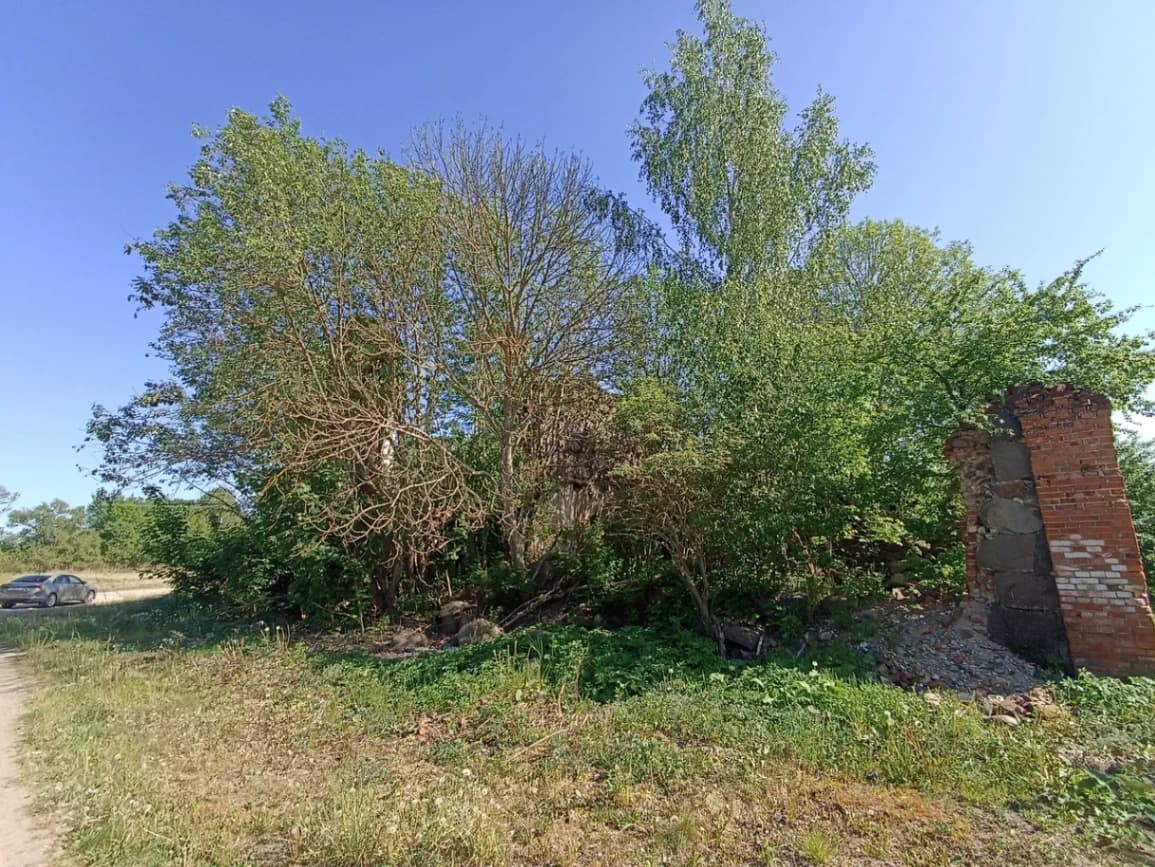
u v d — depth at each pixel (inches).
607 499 419.5
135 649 414.3
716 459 291.9
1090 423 253.3
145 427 576.7
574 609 414.3
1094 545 247.8
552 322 496.7
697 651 285.3
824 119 611.8
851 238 786.8
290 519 476.4
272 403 400.5
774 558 317.1
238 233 470.3
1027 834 142.6
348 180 505.4
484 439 506.3
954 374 298.7
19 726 254.8
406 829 149.3
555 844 145.3
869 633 282.5
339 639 426.0
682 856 138.6
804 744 188.2
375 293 469.7
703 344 448.1
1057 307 289.4
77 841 151.4
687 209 618.5
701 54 621.0
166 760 207.9
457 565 503.8
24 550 1667.1
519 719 224.5
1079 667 243.1
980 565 276.5
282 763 206.2
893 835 143.8
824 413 309.9
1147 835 139.5
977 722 197.8
